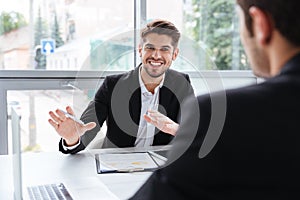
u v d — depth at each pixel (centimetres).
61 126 140
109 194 100
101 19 233
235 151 52
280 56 55
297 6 51
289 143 50
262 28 55
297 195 50
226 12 261
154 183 58
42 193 101
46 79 221
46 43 223
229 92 56
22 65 220
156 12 244
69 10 226
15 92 215
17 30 216
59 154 148
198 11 255
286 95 52
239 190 51
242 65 249
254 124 52
